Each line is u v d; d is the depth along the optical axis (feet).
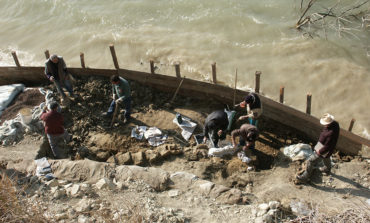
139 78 29.25
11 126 24.97
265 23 39.04
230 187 22.40
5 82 31.50
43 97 28.55
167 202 19.83
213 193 20.42
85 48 38.50
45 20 42.68
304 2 41.70
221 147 24.97
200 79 33.40
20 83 31.48
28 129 24.95
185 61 35.53
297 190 21.09
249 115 23.72
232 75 33.73
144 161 23.93
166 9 42.11
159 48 37.27
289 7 41.04
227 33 38.32
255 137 21.83
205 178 22.81
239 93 27.32
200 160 24.11
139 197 19.83
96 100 28.66
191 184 21.17
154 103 28.94
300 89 32.04
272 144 25.82
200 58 35.70
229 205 19.70
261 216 18.42
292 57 35.12
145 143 25.52
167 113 28.07
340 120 29.12
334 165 22.81
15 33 41.19
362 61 34.35
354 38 36.76
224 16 40.09
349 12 40.01
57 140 23.70
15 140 24.53
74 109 27.71
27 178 21.43
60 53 38.09
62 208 18.72
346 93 31.30
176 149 24.70
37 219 16.99
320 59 34.65
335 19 38.99
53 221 17.44
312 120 25.22
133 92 29.04
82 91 28.99
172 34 38.88
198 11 41.22
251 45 36.78
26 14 43.78
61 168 22.24
